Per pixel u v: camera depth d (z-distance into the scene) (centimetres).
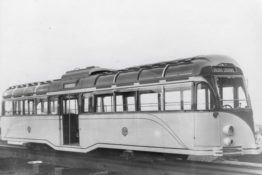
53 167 1173
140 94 1211
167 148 1116
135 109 1221
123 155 1329
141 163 1173
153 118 1156
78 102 1452
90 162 1290
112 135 1299
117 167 1209
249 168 1044
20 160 1280
